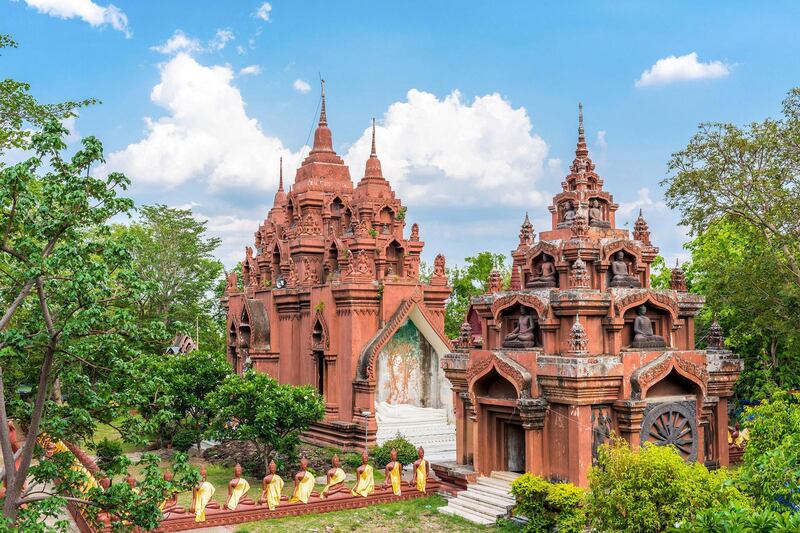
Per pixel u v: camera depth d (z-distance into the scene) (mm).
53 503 16344
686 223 34344
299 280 43125
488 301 28719
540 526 23547
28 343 16297
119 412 18344
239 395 31641
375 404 39562
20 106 27984
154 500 17422
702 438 27484
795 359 38094
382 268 39906
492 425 28156
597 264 27062
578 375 24359
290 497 27156
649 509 17719
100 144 16500
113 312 17688
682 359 26281
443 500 28266
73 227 16703
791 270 33094
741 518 11867
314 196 44094
